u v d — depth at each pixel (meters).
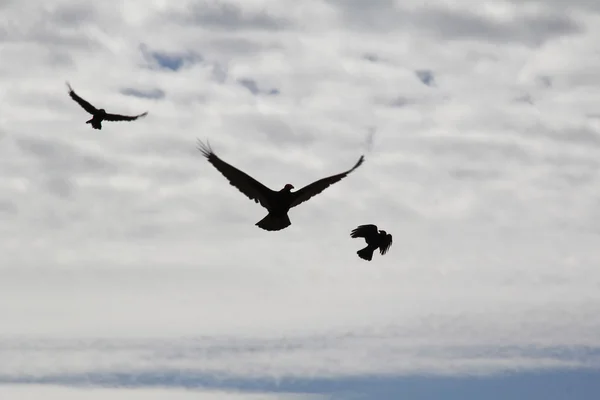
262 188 23.36
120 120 37.09
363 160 23.39
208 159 22.97
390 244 28.61
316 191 23.55
